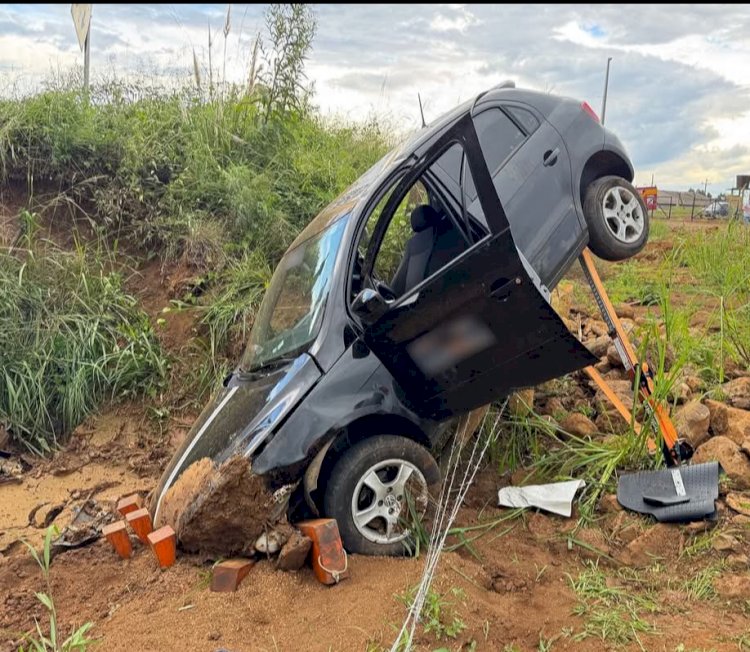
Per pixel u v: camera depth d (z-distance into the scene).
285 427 4.11
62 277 7.56
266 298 5.40
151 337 7.25
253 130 9.36
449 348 4.22
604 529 4.40
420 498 4.27
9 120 8.44
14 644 3.66
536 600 3.71
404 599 3.53
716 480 4.32
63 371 6.95
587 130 6.00
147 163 8.49
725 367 5.96
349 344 4.37
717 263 8.34
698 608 3.57
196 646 3.36
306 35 9.41
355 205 4.93
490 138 5.54
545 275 5.35
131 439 6.69
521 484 5.04
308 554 3.94
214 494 3.97
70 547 4.68
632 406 5.21
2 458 6.39
